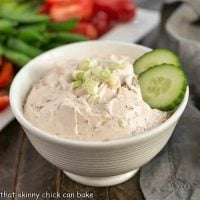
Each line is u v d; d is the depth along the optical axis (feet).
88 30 1.61
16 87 1.07
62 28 1.61
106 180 1.06
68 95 1.00
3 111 1.24
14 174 1.11
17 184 1.08
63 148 0.91
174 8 1.57
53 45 1.57
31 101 1.04
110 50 1.21
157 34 1.60
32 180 1.09
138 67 1.09
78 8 1.65
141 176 1.07
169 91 0.99
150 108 0.98
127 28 1.64
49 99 1.02
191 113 1.17
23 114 1.03
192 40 1.37
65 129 0.95
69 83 1.04
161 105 0.99
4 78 1.40
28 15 1.63
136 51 1.18
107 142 0.89
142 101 0.99
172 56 1.07
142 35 1.62
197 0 1.39
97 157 0.92
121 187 1.06
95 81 1.00
